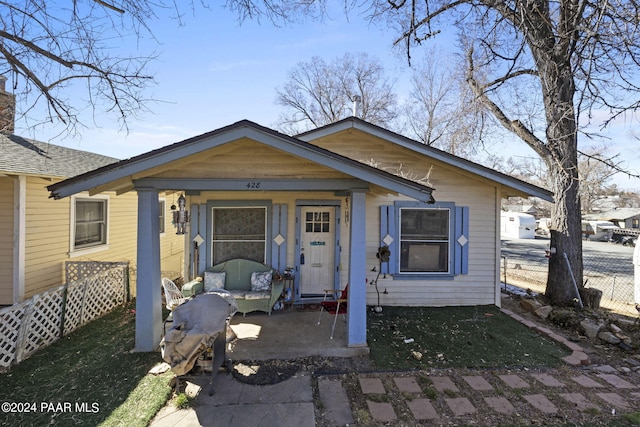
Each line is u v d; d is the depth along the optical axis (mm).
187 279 7301
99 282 6984
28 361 4805
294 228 7480
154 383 4164
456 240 7676
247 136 4523
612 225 35219
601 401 3887
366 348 5082
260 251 7473
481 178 7570
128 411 3615
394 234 7648
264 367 4660
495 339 5723
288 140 4531
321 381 4309
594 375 4547
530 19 6344
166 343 3721
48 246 7742
